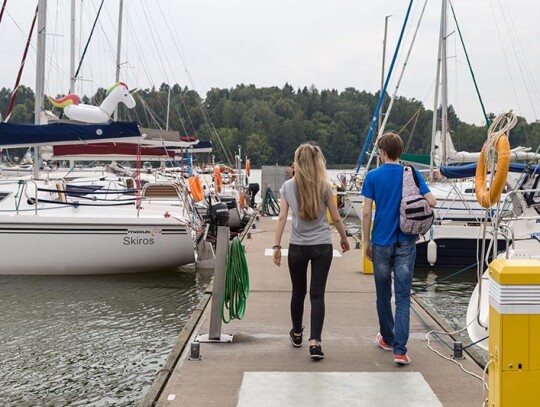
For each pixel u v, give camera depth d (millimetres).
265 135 80625
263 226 18875
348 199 24109
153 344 8148
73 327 8977
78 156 17203
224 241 6176
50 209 12727
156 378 5152
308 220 5391
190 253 12430
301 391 4727
